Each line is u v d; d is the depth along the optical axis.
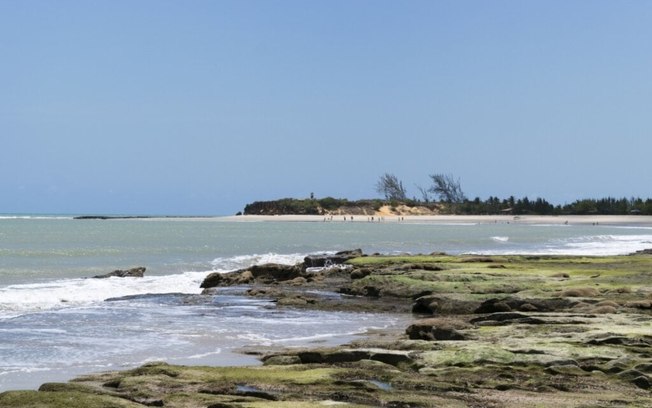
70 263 59.94
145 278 48.06
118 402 13.54
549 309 29.52
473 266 47.50
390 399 14.83
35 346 23.44
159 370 17.25
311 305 35.69
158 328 27.91
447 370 17.73
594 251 83.06
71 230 137.25
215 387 15.75
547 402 14.70
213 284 45.34
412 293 37.81
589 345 19.91
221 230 145.38
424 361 18.58
